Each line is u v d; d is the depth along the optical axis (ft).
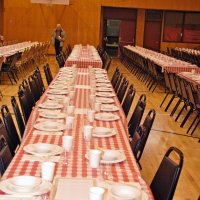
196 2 68.33
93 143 11.06
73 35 70.03
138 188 7.81
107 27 71.51
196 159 18.61
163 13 70.03
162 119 26.13
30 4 68.39
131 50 53.88
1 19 70.33
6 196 7.19
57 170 8.86
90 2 69.05
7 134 12.14
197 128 24.21
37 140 11.10
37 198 7.21
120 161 9.52
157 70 39.50
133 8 69.77
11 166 8.98
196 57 51.06
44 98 17.35
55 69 48.80
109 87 21.24
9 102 28.63
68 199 7.12
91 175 8.67
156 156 18.69
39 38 69.31
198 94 22.36
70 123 12.30
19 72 43.83
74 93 17.95
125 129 13.33
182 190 14.90
